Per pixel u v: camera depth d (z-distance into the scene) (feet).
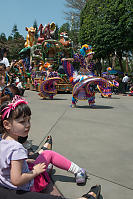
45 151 7.44
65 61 25.41
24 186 5.87
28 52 66.85
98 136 13.76
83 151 10.93
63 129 15.43
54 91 36.55
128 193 7.08
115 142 12.55
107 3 59.16
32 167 6.70
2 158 5.58
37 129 15.28
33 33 66.33
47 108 25.61
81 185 7.57
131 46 57.47
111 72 68.44
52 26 60.18
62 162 7.51
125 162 9.62
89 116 20.70
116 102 33.35
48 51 56.03
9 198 5.38
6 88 8.95
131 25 52.47
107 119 19.35
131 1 52.26
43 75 37.17
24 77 69.46
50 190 7.22
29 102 31.73
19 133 5.90
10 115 5.79
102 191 7.16
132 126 16.69
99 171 8.66
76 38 93.25
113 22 56.49
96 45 61.93
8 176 5.64
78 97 25.77
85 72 25.68
